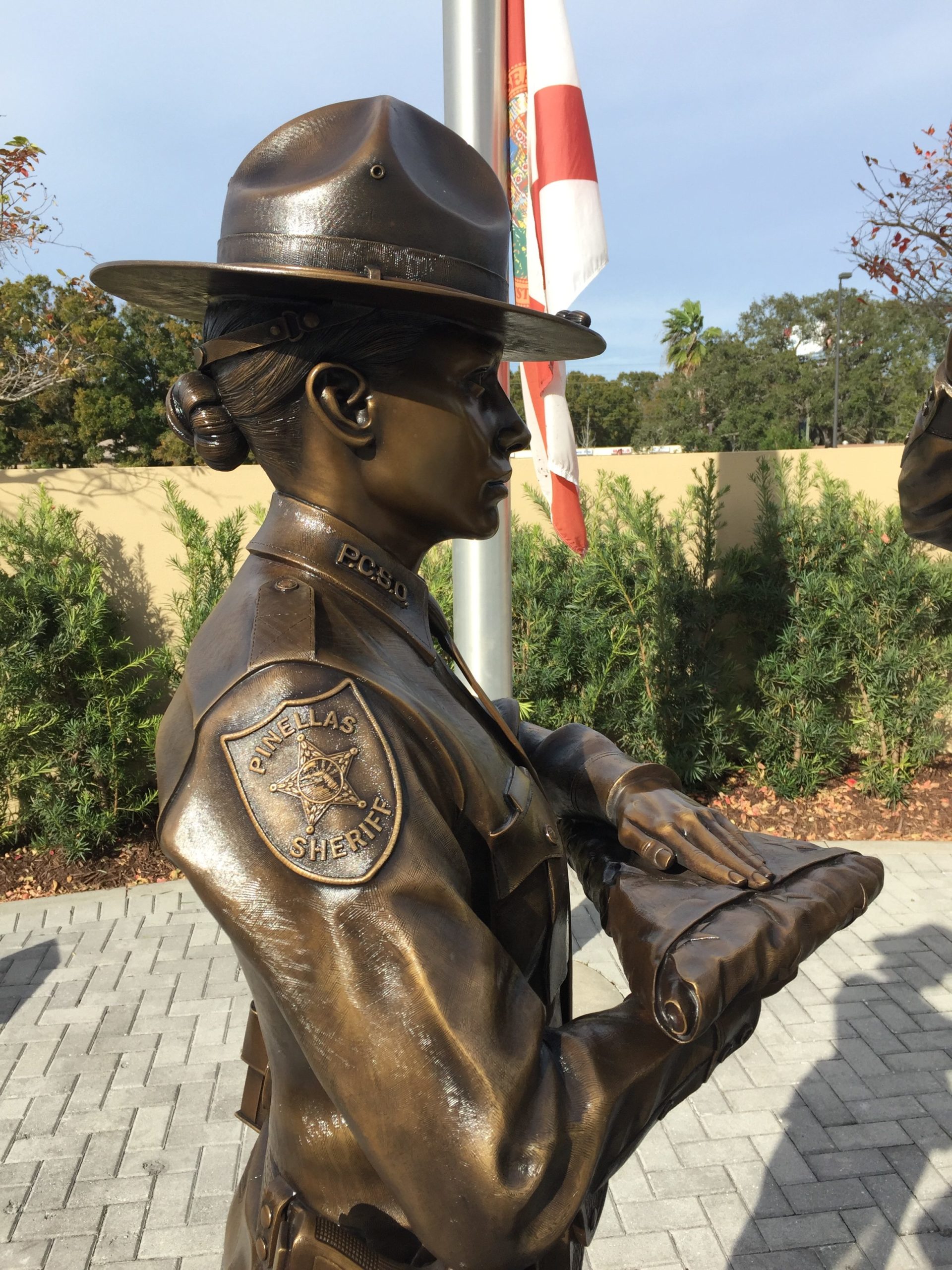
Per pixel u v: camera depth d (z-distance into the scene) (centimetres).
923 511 138
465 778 93
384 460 98
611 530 650
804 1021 429
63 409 2661
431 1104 75
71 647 585
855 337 5028
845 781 705
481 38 360
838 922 97
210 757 84
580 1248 120
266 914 79
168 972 477
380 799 81
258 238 92
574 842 119
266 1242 104
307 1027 78
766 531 682
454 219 93
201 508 655
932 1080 386
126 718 603
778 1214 318
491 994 80
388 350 94
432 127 98
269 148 95
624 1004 96
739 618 704
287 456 99
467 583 400
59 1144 357
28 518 627
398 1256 102
